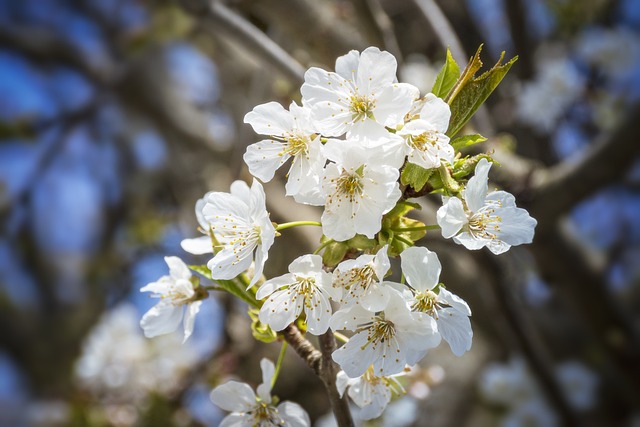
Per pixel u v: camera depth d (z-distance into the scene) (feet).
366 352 5.53
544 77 19.22
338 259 5.59
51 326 26.13
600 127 20.12
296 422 6.31
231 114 20.57
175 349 18.94
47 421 23.97
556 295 18.60
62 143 25.82
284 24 13.98
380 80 5.72
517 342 14.97
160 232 23.07
